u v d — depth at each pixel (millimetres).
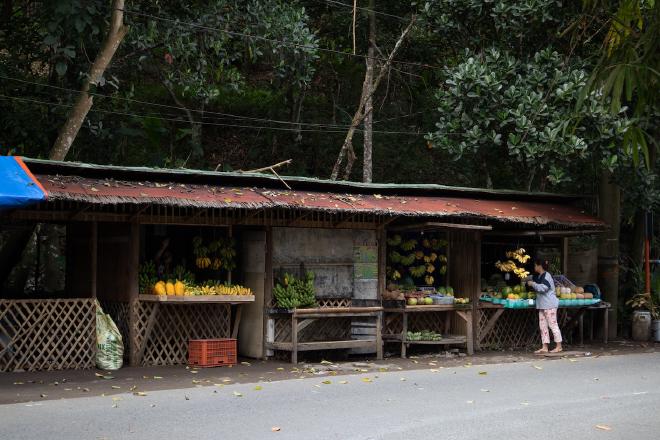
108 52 15352
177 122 24375
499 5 17734
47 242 18938
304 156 25359
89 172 12602
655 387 11539
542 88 17359
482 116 17438
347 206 13953
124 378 11953
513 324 17234
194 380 11820
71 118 15289
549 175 17094
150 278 13625
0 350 12359
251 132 25609
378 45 24031
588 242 20641
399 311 14969
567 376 12633
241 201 12891
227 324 14156
